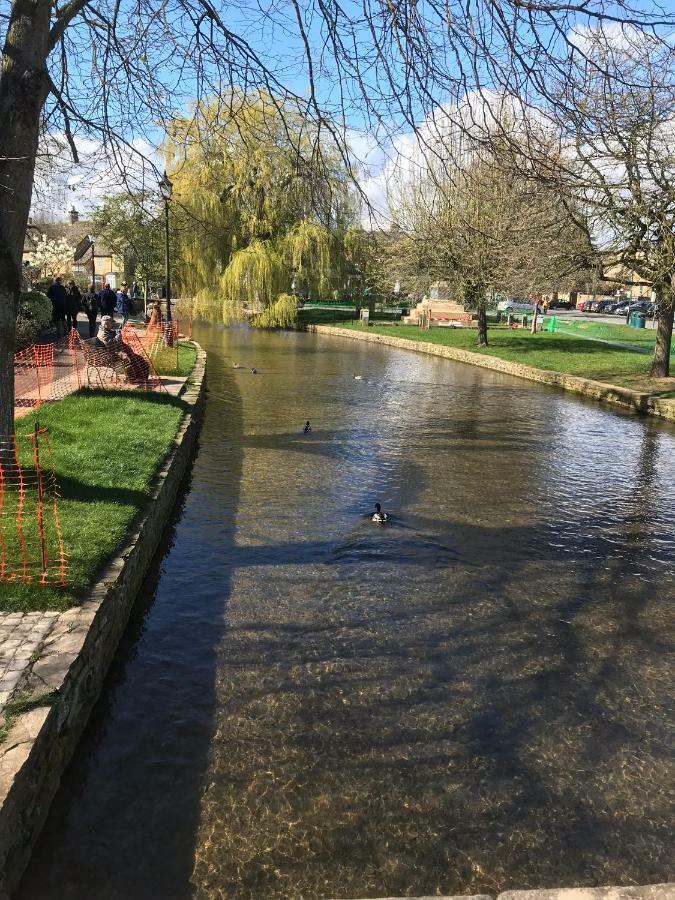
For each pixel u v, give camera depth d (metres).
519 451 11.50
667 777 3.78
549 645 5.14
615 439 12.72
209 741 3.92
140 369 13.26
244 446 11.19
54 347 17.64
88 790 3.51
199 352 22.84
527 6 4.24
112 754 3.78
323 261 34.16
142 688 4.41
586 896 2.63
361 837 3.29
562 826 3.40
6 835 2.77
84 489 6.42
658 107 11.28
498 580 6.27
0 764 2.95
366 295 45.47
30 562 4.73
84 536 5.29
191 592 5.79
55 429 8.56
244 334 35.22
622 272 18.14
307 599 5.73
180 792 3.53
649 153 13.49
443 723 4.16
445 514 8.05
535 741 4.03
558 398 17.53
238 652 4.88
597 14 4.12
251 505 8.12
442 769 3.76
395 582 6.12
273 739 3.96
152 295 42.62
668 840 3.34
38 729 3.18
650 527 7.91
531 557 6.86
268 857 3.16
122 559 5.12
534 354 24.98
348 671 4.68
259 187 28.89
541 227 14.66
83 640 3.92
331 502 8.34
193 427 11.02
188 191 28.97
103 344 13.13
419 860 3.17
